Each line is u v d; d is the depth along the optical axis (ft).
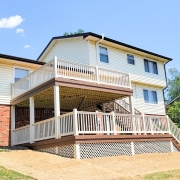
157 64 85.30
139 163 35.17
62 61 44.42
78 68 47.32
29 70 60.13
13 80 57.00
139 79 77.00
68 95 51.60
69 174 26.02
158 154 43.80
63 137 38.75
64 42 73.77
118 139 42.45
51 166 29.66
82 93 50.98
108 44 69.62
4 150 40.86
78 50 68.13
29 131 46.85
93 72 49.98
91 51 65.31
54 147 40.06
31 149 44.32
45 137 42.27
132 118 47.01
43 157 34.96
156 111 80.89
